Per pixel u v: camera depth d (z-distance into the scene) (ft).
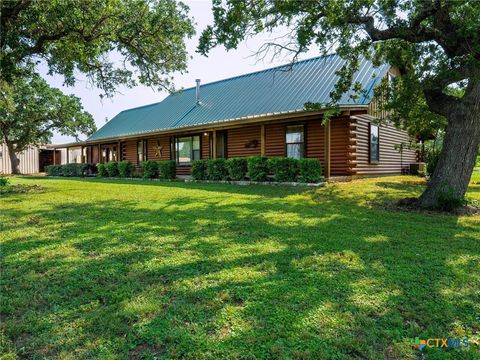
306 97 41.09
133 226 16.29
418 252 12.14
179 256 11.69
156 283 9.47
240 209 21.17
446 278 9.70
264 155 41.47
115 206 22.74
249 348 6.43
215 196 27.68
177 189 33.65
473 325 7.31
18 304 8.36
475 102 20.90
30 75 33.27
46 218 18.52
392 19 20.85
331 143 39.83
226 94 55.42
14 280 9.82
